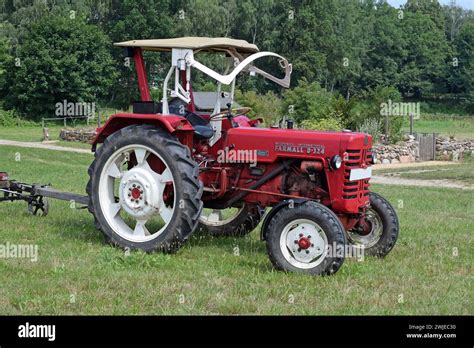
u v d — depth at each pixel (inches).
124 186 312.2
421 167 907.4
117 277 263.4
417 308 239.0
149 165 317.7
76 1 2859.3
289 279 267.3
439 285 269.0
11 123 2062.0
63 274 267.3
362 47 3462.1
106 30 2790.4
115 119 322.7
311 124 1073.5
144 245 306.0
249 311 232.1
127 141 311.7
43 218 382.9
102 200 319.9
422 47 3604.8
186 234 302.5
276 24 3068.4
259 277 269.7
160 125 314.5
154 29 2696.9
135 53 327.3
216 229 362.6
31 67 2242.9
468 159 1051.9
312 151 296.5
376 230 318.7
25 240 328.2
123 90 2635.3
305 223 276.4
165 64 358.3
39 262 283.6
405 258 315.6
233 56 335.6
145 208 308.0
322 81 3196.4
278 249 278.2
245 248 329.4
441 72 3622.0
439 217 451.2
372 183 699.4
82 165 794.8
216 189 321.7
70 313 225.8
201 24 2765.7
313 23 2994.6
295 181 307.7
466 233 387.9
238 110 345.1
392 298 249.4
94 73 2364.7
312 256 274.8
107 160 317.1
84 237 336.8
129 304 234.7
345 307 237.0
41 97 2257.6
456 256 324.5
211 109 331.3
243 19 3041.3
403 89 3602.4
